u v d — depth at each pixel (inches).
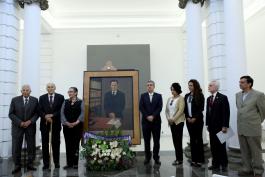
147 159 195.8
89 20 395.5
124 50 384.5
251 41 357.4
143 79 381.1
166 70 393.7
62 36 394.6
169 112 195.2
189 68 241.9
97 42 395.9
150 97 196.1
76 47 394.3
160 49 396.2
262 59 329.4
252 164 160.9
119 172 172.9
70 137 185.3
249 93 158.1
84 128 206.7
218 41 218.4
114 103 213.9
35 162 204.2
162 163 197.8
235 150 193.0
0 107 220.1
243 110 157.2
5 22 226.7
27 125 177.2
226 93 213.6
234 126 193.5
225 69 215.8
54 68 391.5
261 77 333.7
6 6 228.2
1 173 173.2
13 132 178.9
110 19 396.5
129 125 211.9
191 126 184.2
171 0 359.3
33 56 229.8
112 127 209.6
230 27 195.3
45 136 181.2
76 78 391.2
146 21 398.0
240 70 191.3
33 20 231.9
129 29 397.1
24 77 228.5
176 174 165.8
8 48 227.5
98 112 212.1
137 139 209.8
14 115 178.9
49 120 178.5
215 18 220.4
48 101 182.4
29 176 160.6
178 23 397.4
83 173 171.0
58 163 185.9
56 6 370.3
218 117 170.4
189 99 184.9
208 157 216.1
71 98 185.9
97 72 216.8
